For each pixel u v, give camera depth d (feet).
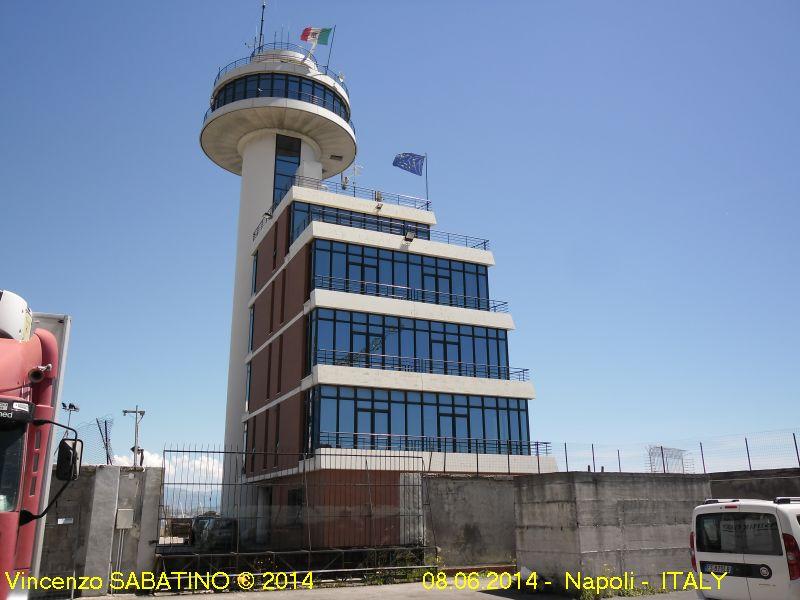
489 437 104.32
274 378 112.88
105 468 55.11
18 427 23.35
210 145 154.30
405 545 68.80
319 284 101.24
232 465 127.85
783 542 34.76
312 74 148.46
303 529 74.02
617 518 52.75
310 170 133.08
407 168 131.64
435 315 106.63
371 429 94.79
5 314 26.12
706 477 58.39
